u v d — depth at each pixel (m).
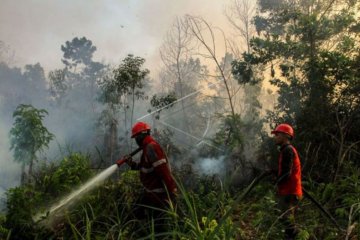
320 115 8.30
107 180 5.80
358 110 8.09
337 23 9.69
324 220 5.11
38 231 4.71
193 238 3.62
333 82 8.67
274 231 4.48
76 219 4.98
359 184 6.01
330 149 7.81
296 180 4.68
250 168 8.80
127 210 5.07
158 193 4.68
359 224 4.48
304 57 10.02
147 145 4.72
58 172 5.83
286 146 4.72
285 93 9.91
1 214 5.09
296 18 10.62
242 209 5.96
